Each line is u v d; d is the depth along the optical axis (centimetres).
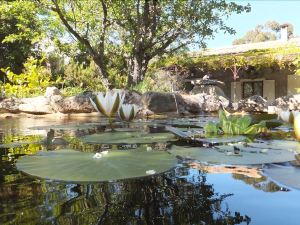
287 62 1110
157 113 510
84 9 1063
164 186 78
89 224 53
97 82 1202
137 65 992
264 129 198
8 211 60
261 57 1134
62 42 1163
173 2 1012
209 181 82
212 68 1241
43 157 111
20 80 844
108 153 119
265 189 74
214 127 202
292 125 227
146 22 983
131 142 156
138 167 96
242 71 1299
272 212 59
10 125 292
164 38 1079
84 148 140
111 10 1059
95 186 78
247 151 127
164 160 106
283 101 788
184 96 591
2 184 80
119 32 1148
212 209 60
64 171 91
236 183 80
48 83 877
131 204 64
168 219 56
